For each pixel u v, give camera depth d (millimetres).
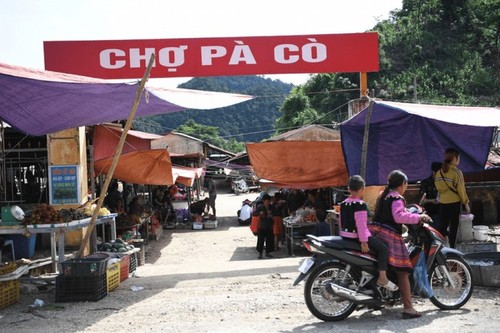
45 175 15461
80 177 12016
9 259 11117
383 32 81688
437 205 9047
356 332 5102
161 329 5469
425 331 5047
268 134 127312
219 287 7543
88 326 5719
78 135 11938
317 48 12188
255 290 7207
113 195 14578
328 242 5434
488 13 84875
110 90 7285
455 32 84375
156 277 8555
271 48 12117
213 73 12023
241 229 21062
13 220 7676
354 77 63375
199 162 36469
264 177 13602
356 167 9219
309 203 15039
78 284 6859
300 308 6145
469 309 5828
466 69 73562
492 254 7348
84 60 11734
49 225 7668
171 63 11922
